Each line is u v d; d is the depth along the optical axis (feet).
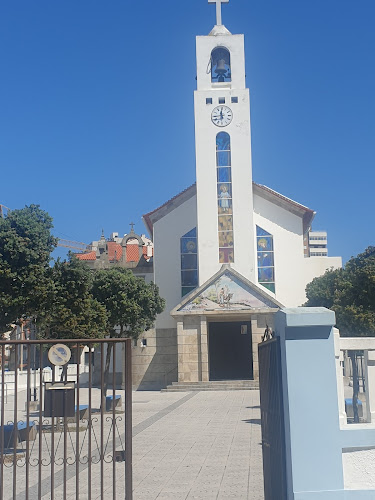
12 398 102.78
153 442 57.16
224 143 150.00
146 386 149.69
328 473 22.22
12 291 68.18
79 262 75.25
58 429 65.98
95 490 37.83
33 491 38.27
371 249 117.19
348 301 99.50
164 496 35.76
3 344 28.32
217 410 86.28
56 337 73.51
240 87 152.76
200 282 144.77
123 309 100.37
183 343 134.72
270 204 155.84
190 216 156.46
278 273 153.69
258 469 42.98
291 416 22.50
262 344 27.99
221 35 155.53
